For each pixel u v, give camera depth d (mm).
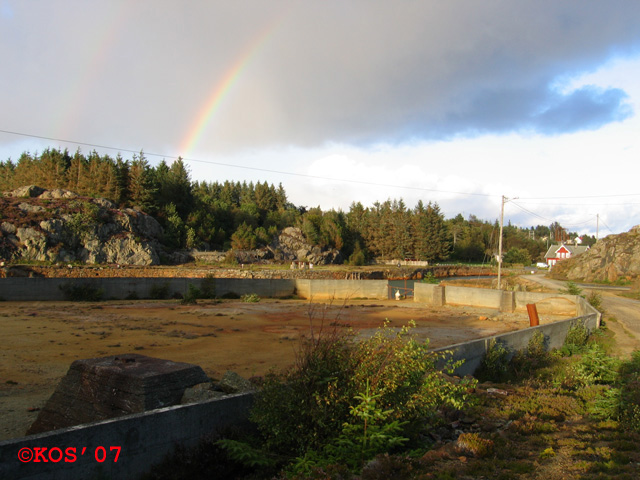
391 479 5438
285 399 6746
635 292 41875
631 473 5672
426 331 21750
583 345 17781
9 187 95000
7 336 17531
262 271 62375
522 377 12797
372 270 79875
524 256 122375
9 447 4547
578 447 6848
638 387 9539
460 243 133000
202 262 71312
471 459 6242
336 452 6109
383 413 6484
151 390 7172
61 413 7645
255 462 5938
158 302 33562
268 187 131125
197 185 131000
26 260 53969
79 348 15648
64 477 4941
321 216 110500
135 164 80125
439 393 7605
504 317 28406
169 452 5984
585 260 64000
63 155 90875
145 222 71625
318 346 7438
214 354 15367
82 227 60500
